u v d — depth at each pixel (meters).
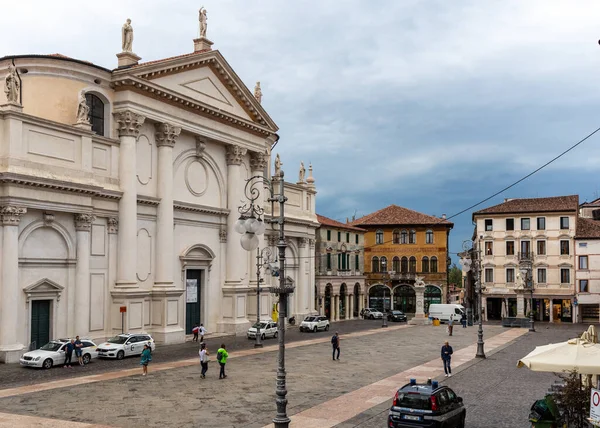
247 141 52.47
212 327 49.06
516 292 76.31
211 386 25.80
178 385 25.94
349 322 73.81
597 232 75.00
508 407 22.14
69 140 36.41
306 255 64.38
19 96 34.44
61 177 35.38
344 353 38.28
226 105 50.34
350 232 81.88
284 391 17.30
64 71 38.94
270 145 60.75
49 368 30.42
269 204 57.97
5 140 32.78
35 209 34.12
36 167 33.97
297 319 62.41
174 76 44.59
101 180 39.03
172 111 44.31
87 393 23.92
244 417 20.22
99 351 34.09
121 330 39.06
